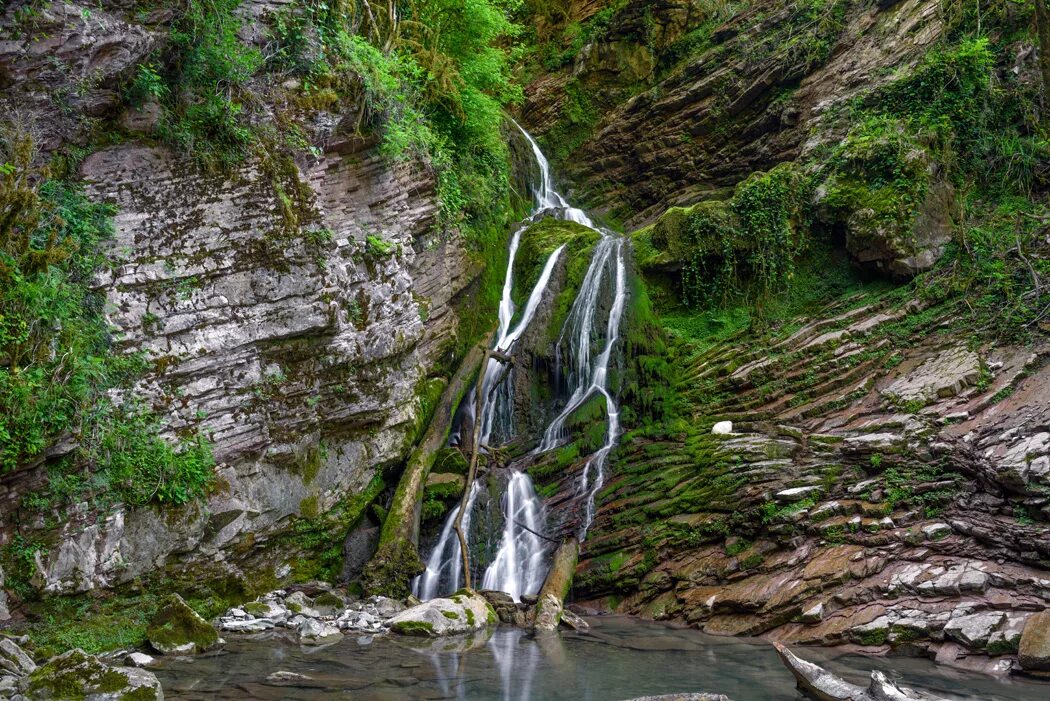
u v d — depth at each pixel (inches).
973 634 315.3
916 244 525.3
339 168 452.1
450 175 555.5
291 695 268.5
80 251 343.9
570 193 839.7
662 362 549.6
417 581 446.3
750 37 772.0
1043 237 495.2
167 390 362.9
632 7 867.4
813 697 273.4
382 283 460.1
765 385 507.5
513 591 452.8
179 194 376.5
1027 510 352.8
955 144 560.7
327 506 429.7
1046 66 523.5
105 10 350.9
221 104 390.0
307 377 417.4
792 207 590.6
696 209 606.5
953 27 600.1
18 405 299.6
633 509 463.5
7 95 332.2
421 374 499.5
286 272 403.9
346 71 451.8
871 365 490.6
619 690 280.2
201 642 333.1
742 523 418.9
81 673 260.5
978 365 443.8
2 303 303.7
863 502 400.2
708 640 362.6
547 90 904.3
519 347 569.0
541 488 498.6
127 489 343.6
